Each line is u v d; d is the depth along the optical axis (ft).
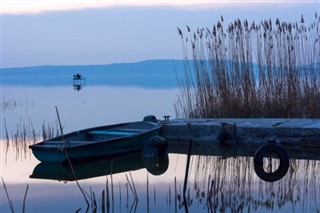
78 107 102.06
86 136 46.11
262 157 37.14
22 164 42.32
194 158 43.42
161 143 42.75
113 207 27.89
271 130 46.85
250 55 52.80
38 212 28.09
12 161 43.62
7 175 38.11
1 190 33.50
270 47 52.29
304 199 29.09
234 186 32.60
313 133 45.24
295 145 45.98
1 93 155.53
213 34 53.16
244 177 35.19
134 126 50.44
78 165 41.29
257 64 52.95
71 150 39.91
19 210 28.63
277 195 30.12
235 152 46.03
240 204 27.30
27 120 78.33
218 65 53.57
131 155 44.42
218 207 27.22
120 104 108.27
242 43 52.80
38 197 31.45
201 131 49.75
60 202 30.07
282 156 37.06
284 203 28.30
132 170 39.34
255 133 47.55
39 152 40.75
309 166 38.86
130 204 28.68
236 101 53.52
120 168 40.45
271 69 52.54
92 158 41.75
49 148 40.14
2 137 58.29
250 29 52.24
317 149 45.24
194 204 28.17
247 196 29.84
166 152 43.21
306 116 52.11
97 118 82.23
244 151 46.55
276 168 38.09
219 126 48.85
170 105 104.32
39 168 40.75
